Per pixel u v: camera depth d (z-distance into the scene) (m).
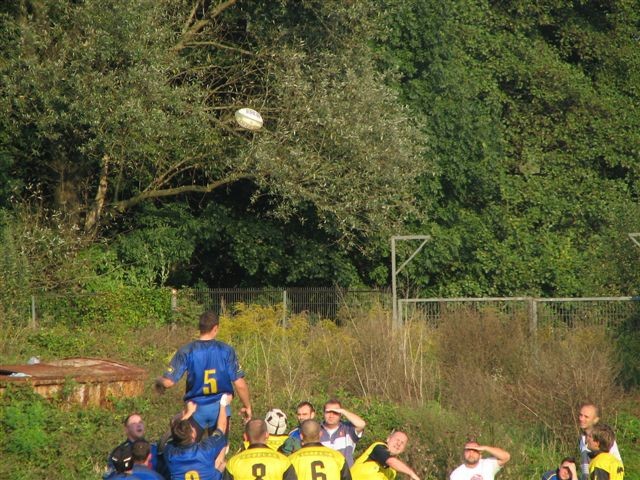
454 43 89.38
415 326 51.62
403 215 78.00
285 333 57.34
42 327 61.97
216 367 29.69
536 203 92.81
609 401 43.34
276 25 77.19
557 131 97.38
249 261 82.12
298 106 74.06
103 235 82.19
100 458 36.84
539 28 103.38
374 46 84.12
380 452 30.20
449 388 46.50
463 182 87.50
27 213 73.81
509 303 53.12
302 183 74.94
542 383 43.41
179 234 80.38
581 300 51.81
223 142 77.62
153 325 65.31
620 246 74.44
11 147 78.25
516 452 38.00
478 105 91.62
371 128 73.44
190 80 77.25
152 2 70.12
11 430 36.88
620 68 102.62
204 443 28.19
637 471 39.78
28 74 68.06
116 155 70.44
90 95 67.75
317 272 82.94
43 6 71.44
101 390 40.56
